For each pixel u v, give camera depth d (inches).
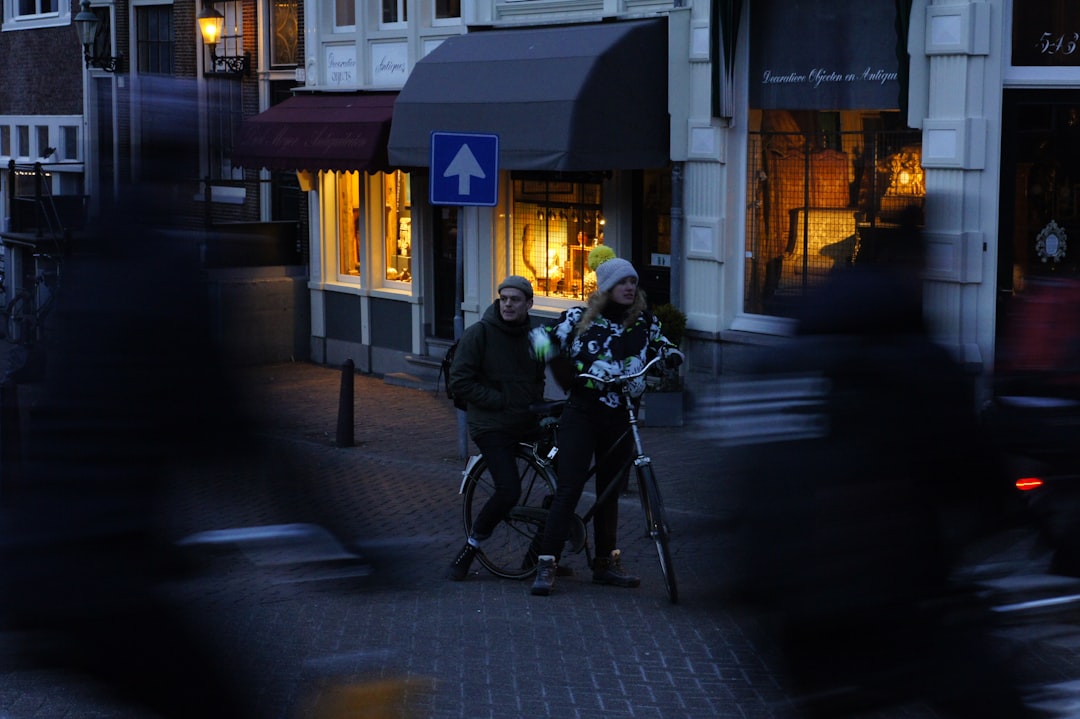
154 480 148.3
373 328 726.5
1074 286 261.9
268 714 159.3
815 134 498.9
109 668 150.5
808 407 150.6
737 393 159.3
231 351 151.1
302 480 157.6
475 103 568.1
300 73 759.7
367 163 650.8
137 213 149.6
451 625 269.9
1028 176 452.4
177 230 149.8
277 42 794.2
